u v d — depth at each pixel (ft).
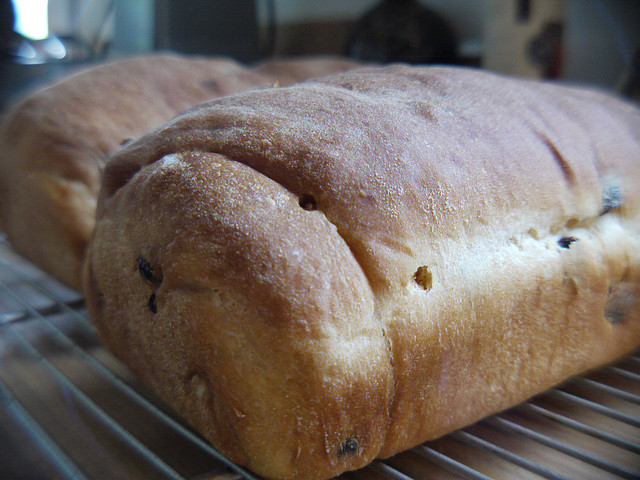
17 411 0.85
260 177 0.69
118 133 1.31
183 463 0.77
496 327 0.80
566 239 0.90
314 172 0.69
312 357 0.62
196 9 2.45
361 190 0.69
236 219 0.64
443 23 2.54
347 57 2.55
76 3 2.35
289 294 0.62
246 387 0.64
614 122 1.03
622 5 1.86
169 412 0.85
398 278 0.69
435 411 0.76
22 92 1.87
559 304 0.87
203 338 0.66
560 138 0.92
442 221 0.74
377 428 0.70
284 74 1.75
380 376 0.68
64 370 1.01
